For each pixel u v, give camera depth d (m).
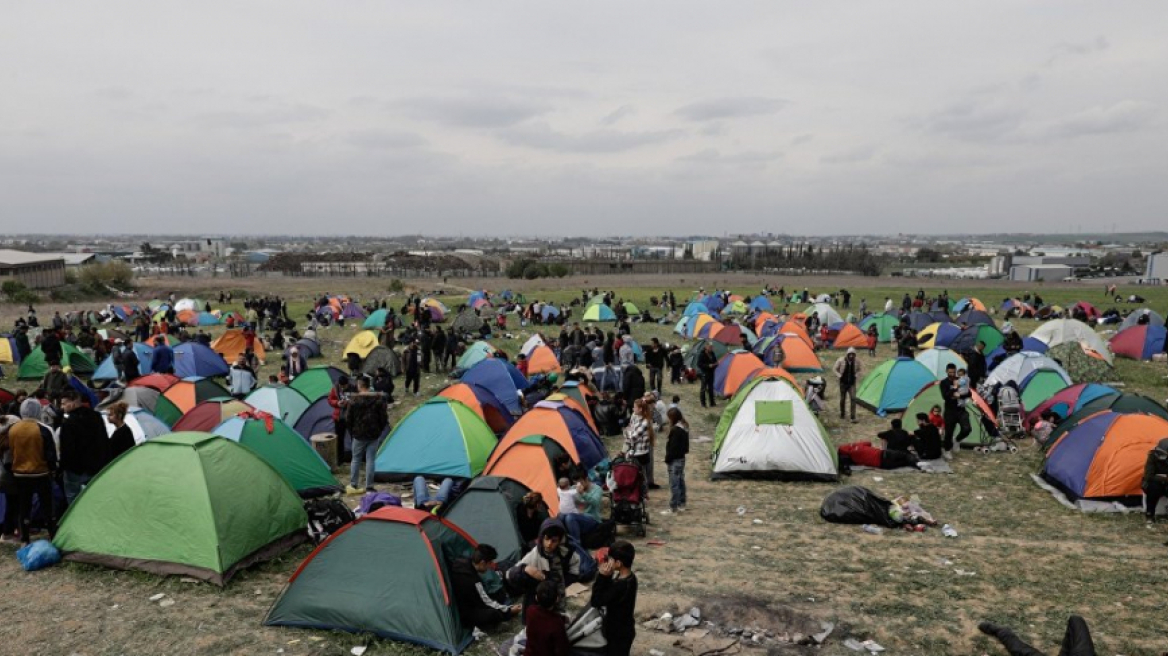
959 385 16.67
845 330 35.62
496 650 7.73
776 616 8.32
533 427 13.95
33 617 8.21
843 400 20.34
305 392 19.75
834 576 9.57
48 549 9.68
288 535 10.46
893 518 11.84
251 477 10.25
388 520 8.46
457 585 8.10
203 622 8.18
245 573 9.57
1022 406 18.72
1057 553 10.49
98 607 8.51
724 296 57.72
